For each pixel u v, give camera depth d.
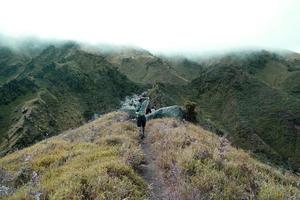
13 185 13.21
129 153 15.91
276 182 14.74
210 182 12.09
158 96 133.25
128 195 11.11
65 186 11.23
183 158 14.71
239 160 16.58
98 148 18.09
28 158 18.48
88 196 10.89
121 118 34.56
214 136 27.41
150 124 30.84
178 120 32.62
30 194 11.17
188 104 39.88
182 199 10.87
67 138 26.91
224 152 16.28
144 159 16.70
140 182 12.80
